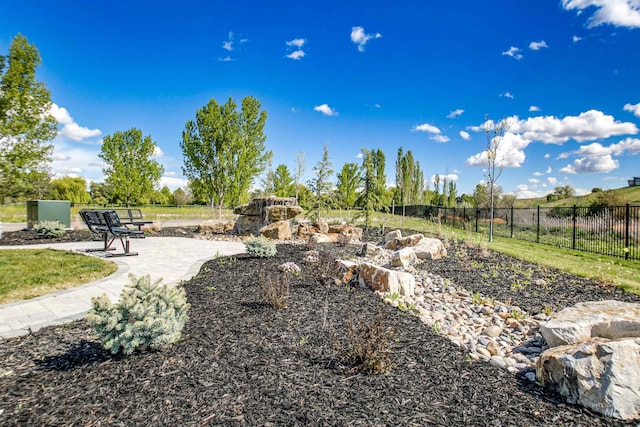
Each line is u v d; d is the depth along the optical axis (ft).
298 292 17.01
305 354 10.25
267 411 7.49
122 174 124.26
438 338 11.82
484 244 32.45
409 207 94.63
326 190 51.88
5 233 41.16
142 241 38.88
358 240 39.45
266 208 45.57
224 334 11.65
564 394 8.36
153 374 8.97
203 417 7.25
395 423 7.22
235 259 25.96
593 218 40.50
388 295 16.67
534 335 12.87
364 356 9.48
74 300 16.21
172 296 11.02
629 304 11.61
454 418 7.45
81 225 51.49
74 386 8.42
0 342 11.19
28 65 37.40
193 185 67.67
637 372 7.98
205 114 64.08
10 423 7.00
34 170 40.34
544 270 23.17
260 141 69.56
